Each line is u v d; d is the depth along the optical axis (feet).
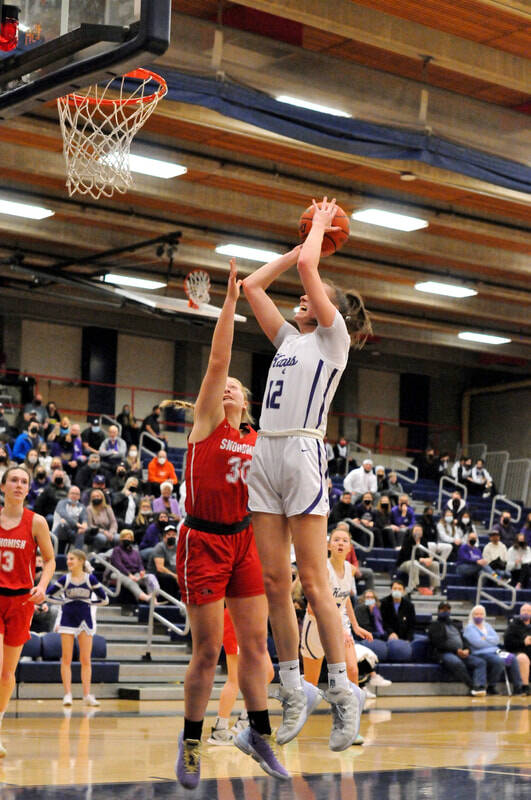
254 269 77.36
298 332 16.01
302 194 60.03
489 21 45.14
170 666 51.70
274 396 15.26
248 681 16.79
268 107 43.65
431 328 94.02
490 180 50.55
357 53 49.88
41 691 46.83
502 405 115.65
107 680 48.88
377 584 70.08
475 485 100.94
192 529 16.90
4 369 90.63
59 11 21.74
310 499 14.76
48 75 21.93
